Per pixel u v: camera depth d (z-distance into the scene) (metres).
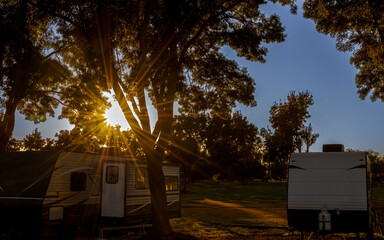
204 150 50.94
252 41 15.05
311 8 20.27
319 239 10.96
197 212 24.25
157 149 13.38
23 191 11.45
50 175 11.38
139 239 12.63
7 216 11.65
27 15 16.83
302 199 10.74
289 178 11.05
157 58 13.40
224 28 15.71
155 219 12.98
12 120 19.38
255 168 63.03
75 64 18.62
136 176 13.84
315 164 10.95
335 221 10.44
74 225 12.20
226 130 49.38
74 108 23.56
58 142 49.09
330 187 10.61
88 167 12.89
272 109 35.09
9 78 19.91
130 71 13.42
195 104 17.30
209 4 13.01
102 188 13.27
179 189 17.30
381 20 19.92
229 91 16.38
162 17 13.25
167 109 13.84
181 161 47.28
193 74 17.20
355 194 10.36
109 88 14.05
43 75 20.70
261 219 19.80
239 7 15.52
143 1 13.24
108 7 12.57
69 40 16.61
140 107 13.46
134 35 14.16
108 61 12.75
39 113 25.78
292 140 34.41
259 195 47.03
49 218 11.24
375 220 12.41
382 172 40.03
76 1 12.74
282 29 15.30
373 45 21.70
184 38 14.34
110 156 13.41
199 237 12.98
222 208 27.59
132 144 45.47
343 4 18.78
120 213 12.91
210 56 16.53
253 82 16.27
